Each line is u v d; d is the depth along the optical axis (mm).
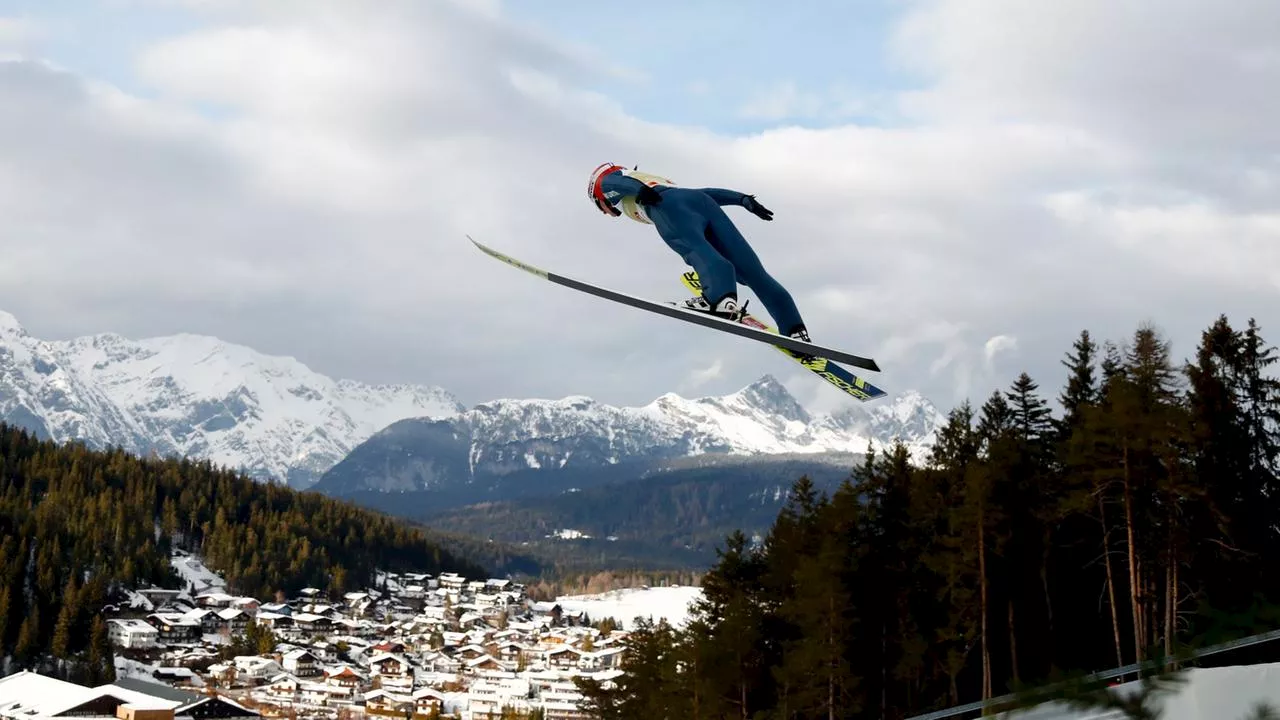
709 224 9820
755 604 46000
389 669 168250
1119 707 4375
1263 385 38688
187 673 151375
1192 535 35625
